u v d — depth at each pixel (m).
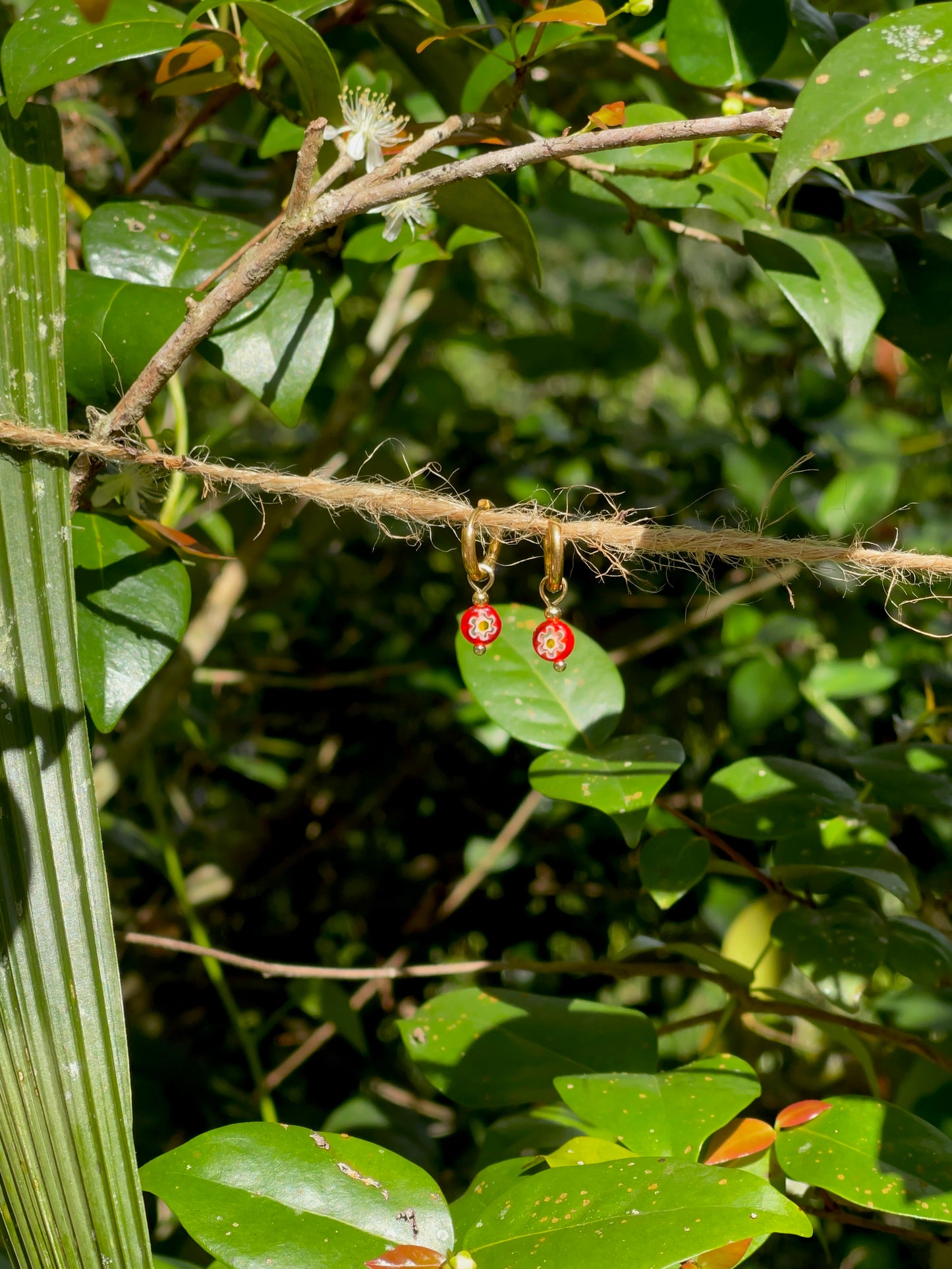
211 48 0.63
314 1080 1.07
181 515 0.72
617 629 1.06
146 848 0.91
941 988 0.78
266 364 0.63
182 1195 0.58
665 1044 1.02
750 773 0.71
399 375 1.15
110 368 0.62
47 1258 0.58
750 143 0.67
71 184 0.80
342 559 1.16
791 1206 0.57
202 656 0.90
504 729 0.69
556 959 1.19
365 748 1.17
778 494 0.92
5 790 0.58
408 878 1.17
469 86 0.72
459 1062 0.67
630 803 0.66
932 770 0.73
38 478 0.59
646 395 1.50
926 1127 0.61
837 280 0.66
